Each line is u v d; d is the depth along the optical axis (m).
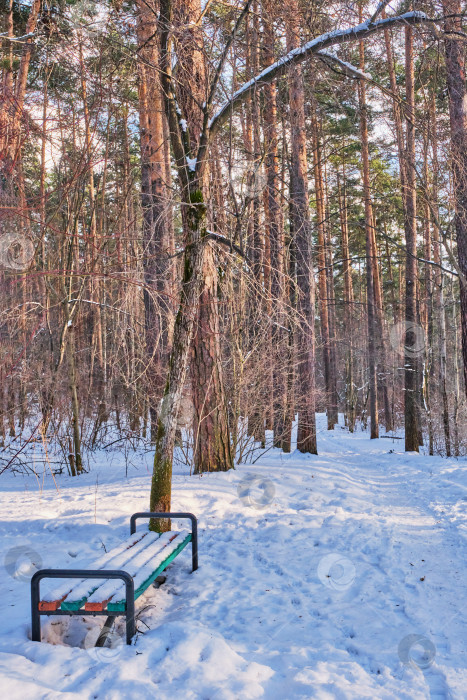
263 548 6.11
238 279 9.73
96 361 13.97
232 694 2.95
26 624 3.83
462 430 19.52
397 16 7.21
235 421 11.09
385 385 31.50
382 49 9.38
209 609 4.38
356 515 7.79
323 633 3.96
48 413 10.05
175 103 6.88
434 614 4.31
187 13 7.45
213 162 8.38
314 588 4.89
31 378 10.19
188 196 6.31
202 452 9.73
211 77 7.35
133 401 12.62
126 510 7.30
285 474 10.12
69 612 3.60
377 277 31.16
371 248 26.94
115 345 10.69
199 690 3.03
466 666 3.46
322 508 8.06
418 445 19.53
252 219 10.10
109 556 4.51
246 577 5.18
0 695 2.74
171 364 5.89
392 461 15.98
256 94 7.42
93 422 14.06
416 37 8.42
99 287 10.34
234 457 11.05
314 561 5.64
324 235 28.33
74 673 3.17
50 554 5.62
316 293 27.03
